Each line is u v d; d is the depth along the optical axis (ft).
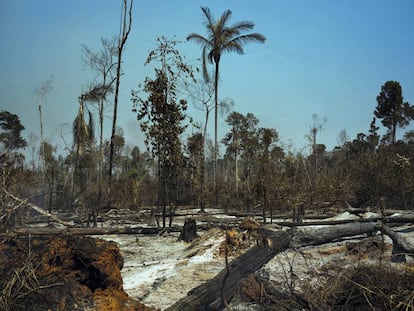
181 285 24.12
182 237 39.27
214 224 44.60
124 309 16.57
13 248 17.28
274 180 54.19
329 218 54.08
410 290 18.21
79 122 68.39
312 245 30.68
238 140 97.50
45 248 17.08
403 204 64.59
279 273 24.30
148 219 52.44
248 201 63.10
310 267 25.31
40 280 16.08
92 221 49.52
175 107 47.98
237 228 34.47
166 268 28.22
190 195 78.95
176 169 48.62
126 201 70.33
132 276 26.50
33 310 15.06
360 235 36.11
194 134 74.28
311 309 18.65
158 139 47.39
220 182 90.22
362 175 68.23
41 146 74.49
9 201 28.48
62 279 16.47
